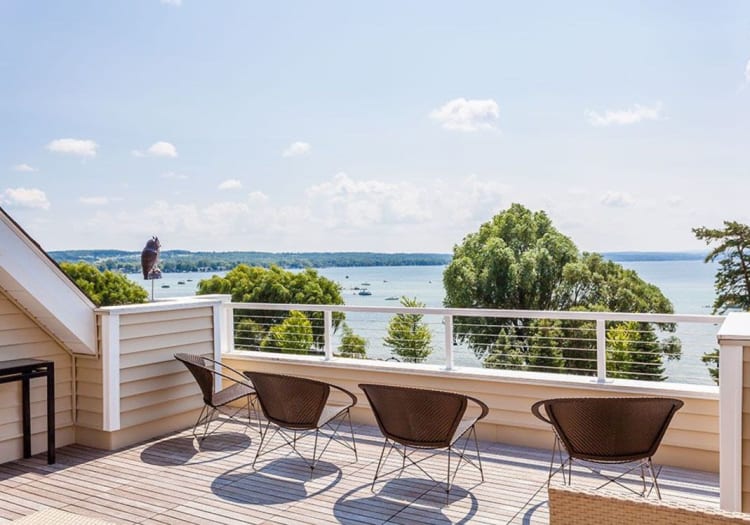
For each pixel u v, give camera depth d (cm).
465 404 410
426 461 503
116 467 494
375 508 408
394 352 885
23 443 520
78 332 530
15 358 521
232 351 702
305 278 1928
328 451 533
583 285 1777
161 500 424
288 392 473
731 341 322
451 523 384
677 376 675
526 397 539
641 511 183
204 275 1964
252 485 452
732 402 322
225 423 630
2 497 432
